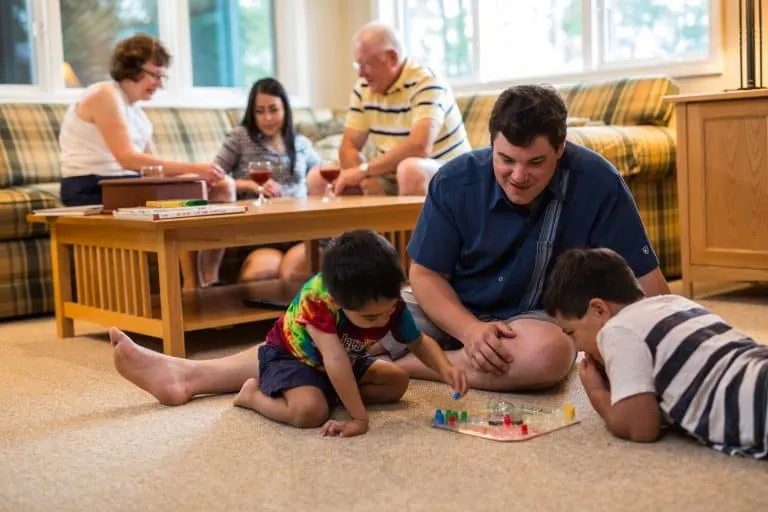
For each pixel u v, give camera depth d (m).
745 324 2.80
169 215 2.56
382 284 1.65
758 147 3.15
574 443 1.64
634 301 1.65
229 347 2.81
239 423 1.88
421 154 3.46
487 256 2.07
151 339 2.99
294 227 2.78
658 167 3.67
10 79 4.69
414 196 3.31
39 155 4.32
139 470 1.60
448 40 5.34
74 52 4.91
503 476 1.49
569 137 3.38
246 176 3.87
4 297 3.56
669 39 4.38
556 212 2.01
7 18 4.66
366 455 1.63
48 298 3.66
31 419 1.99
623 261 1.67
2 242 3.56
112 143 3.44
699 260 3.33
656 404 1.60
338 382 1.76
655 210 3.81
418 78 3.56
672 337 1.57
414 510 1.36
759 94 3.10
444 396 2.04
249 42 5.56
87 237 2.93
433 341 1.90
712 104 3.24
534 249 2.03
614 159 3.51
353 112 3.78
